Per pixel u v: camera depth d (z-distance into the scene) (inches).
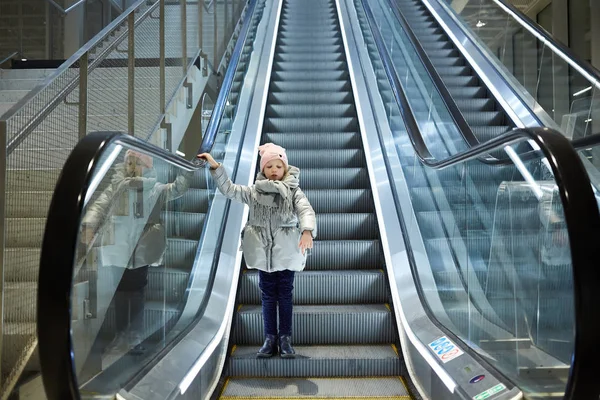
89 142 68.7
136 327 92.1
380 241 170.1
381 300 154.9
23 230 108.8
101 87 157.9
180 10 227.5
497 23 280.7
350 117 268.4
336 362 126.0
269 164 127.0
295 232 124.9
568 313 70.2
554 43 219.9
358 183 213.9
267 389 118.9
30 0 278.1
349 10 412.5
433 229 143.6
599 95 205.3
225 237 166.4
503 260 93.3
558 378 72.1
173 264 114.2
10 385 100.2
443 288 130.8
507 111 233.9
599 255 61.7
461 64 289.6
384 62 237.6
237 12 371.9
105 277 80.0
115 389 82.4
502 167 95.6
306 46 375.6
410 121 178.4
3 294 103.0
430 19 349.7
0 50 254.8
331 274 155.3
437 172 141.6
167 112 202.4
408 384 118.3
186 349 108.0
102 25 370.9
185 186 124.9
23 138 113.7
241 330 138.9
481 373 92.3
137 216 92.4
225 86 212.2
